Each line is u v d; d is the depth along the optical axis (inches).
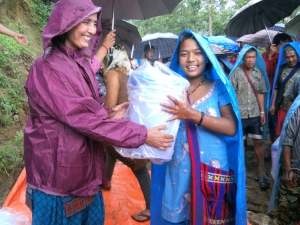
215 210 73.9
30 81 67.9
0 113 177.5
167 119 67.6
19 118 189.0
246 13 221.0
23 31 303.9
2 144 161.0
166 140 67.3
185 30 73.2
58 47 69.4
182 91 68.4
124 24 221.5
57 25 64.4
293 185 99.0
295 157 101.3
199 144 74.3
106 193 133.4
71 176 68.3
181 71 82.7
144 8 167.3
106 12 164.2
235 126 72.7
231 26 233.3
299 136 99.2
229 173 75.7
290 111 102.4
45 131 67.2
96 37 82.5
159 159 71.3
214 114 74.4
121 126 65.7
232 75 173.2
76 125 64.2
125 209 122.3
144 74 68.8
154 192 85.4
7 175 141.8
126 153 71.3
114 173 151.8
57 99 64.1
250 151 221.5
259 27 231.6
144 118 67.8
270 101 202.2
